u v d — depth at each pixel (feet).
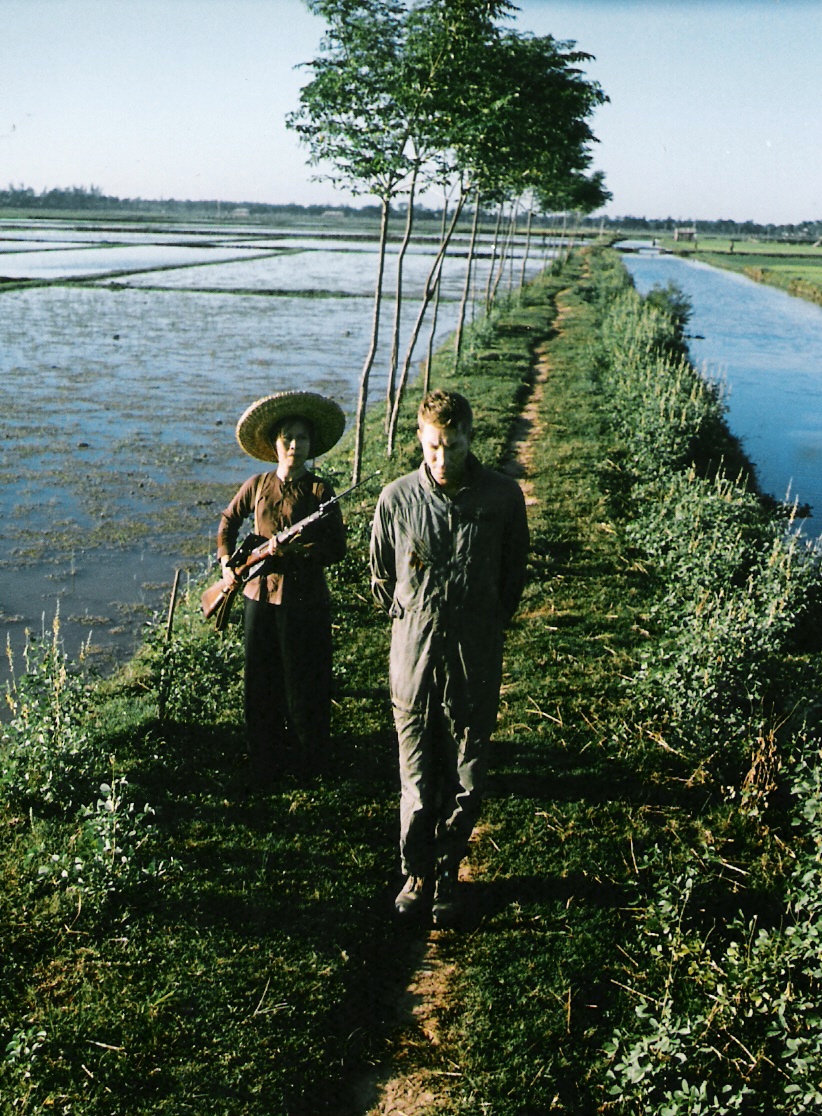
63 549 33.94
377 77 36.17
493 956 12.87
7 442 49.19
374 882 14.29
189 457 47.67
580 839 15.48
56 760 16.08
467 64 36.83
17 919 12.98
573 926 13.50
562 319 110.22
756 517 32.50
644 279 207.10
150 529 36.55
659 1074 11.05
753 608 22.43
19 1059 10.69
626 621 25.21
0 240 273.75
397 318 44.55
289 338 94.99
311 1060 11.11
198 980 12.07
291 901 13.70
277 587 15.56
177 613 27.14
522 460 43.96
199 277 171.22
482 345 79.77
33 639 26.12
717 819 16.22
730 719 18.15
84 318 106.83
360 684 20.79
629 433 47.78
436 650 12.75
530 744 18.48
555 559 29.96
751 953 12.54
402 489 12.73
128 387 66.18
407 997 12.34
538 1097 10.82
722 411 56.65
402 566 12.89
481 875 14.62
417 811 13.12
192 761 17.30
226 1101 10.48
